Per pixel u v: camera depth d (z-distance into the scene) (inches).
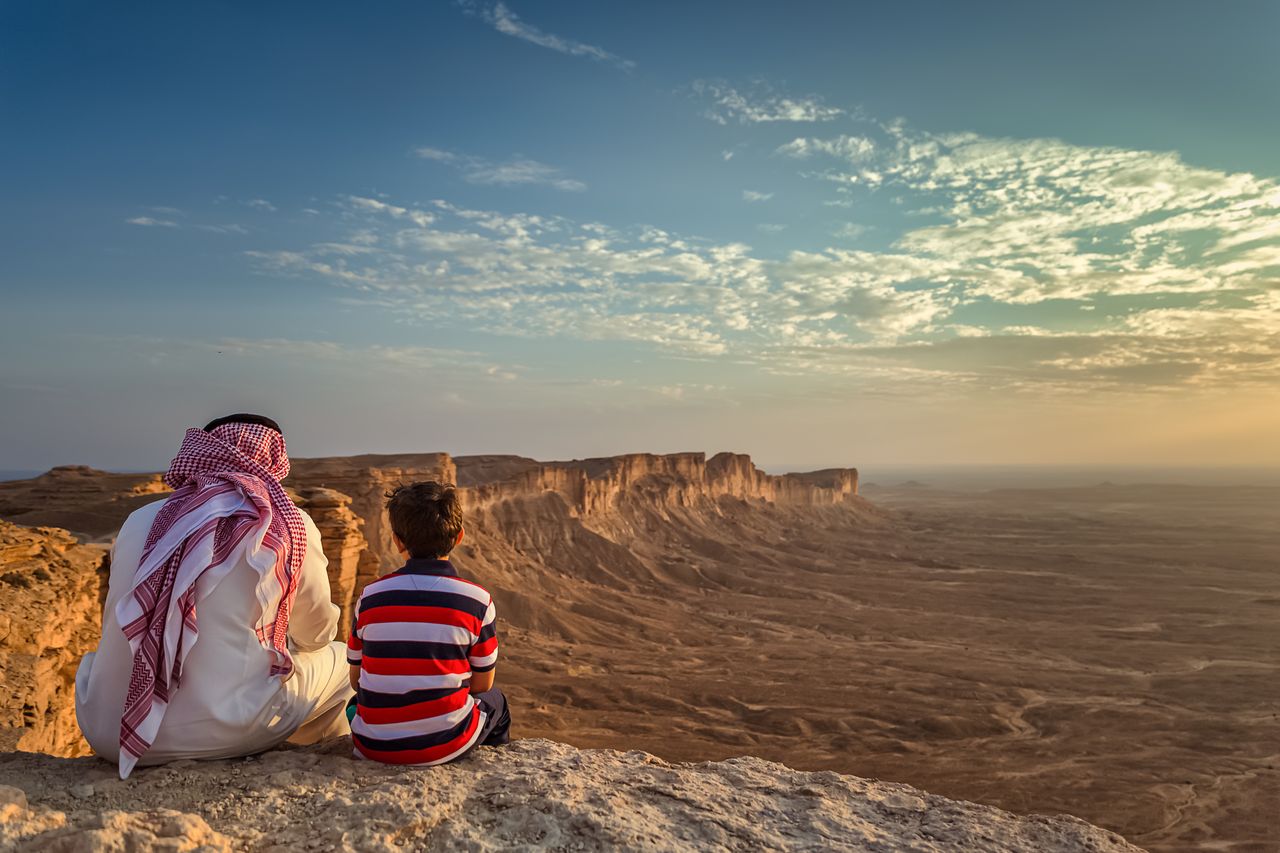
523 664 2374.5
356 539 1286.9
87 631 625.6
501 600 2970.0
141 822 126.9
